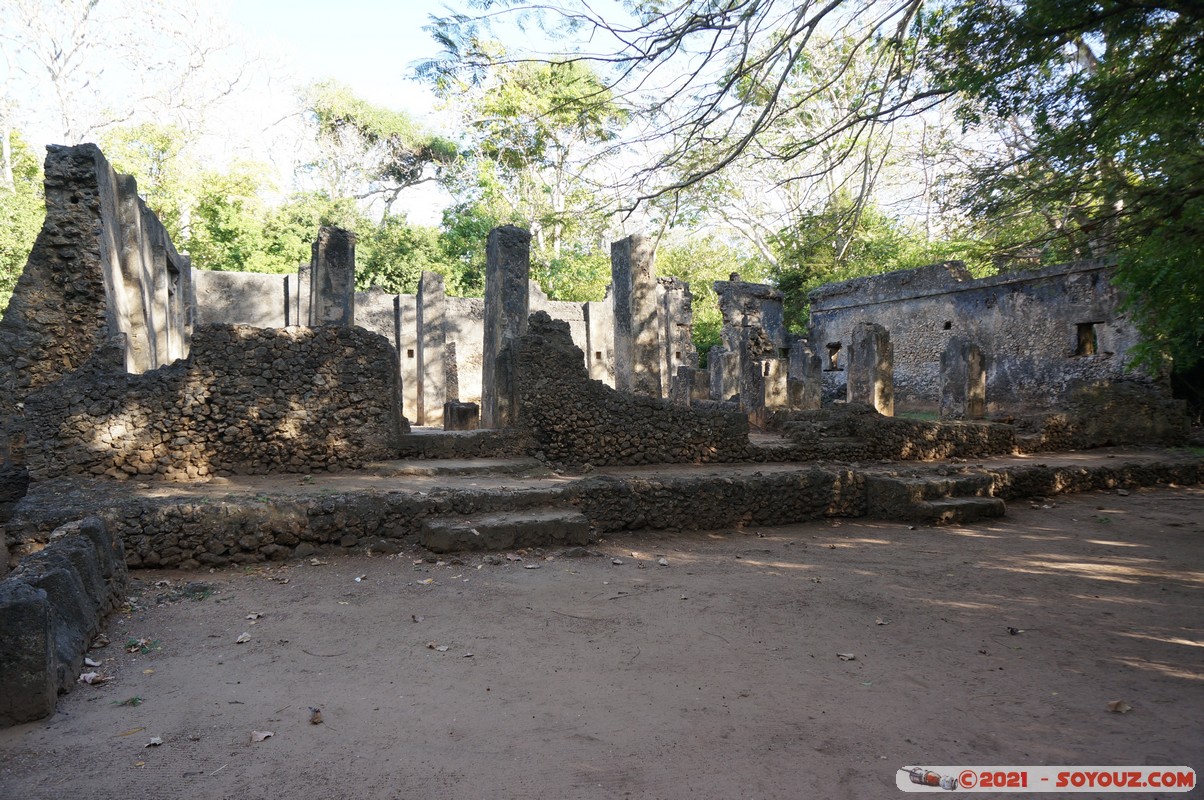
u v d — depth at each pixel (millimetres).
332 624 6059
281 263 30141
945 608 6656
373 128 37062
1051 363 20438
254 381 10453
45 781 3547
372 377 11227
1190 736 4102
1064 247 10867
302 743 3957
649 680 4883
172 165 28984
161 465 9875
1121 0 7227
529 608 6504
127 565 7641
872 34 7684
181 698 4559
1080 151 8734
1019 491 12664
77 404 9641
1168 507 12188
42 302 10703
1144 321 15484
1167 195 8852
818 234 9891
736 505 10562
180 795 3432
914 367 24688
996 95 8109
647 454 12523
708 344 32781
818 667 5164
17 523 7477
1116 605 6777
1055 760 3818
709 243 35469
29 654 4227
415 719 4258
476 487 9578
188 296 20391
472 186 32156
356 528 8531
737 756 3830
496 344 14016
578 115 8234
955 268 23281
